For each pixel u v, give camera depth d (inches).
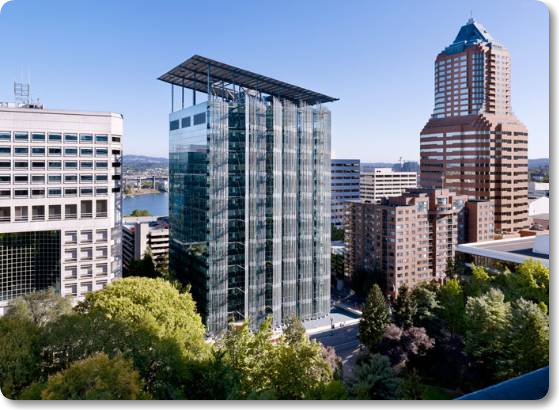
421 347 3161.9
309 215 5007.4
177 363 1844.2
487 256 5718.5
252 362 2021.4
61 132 4547.2
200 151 4557.1
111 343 1946.4
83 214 4690.0
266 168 4709.6
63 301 2869.1
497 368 2709.2
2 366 1769.2
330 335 4594.0
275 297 4751.5
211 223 4407.0
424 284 4237.2
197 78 5088.6
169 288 2960.1
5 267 4347.9
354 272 6279.5
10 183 4352.9
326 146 5098.4
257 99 4658.0
